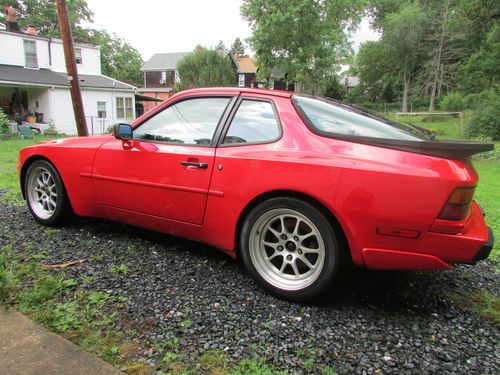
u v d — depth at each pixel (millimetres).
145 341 1869
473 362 1837
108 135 3307
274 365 1748
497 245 3621
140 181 2881
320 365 1765
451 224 1947
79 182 3242
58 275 2523
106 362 1711
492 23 32406
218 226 2588
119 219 3176
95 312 2092
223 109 2715
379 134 2338
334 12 28250
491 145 1934
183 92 2945
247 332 1991
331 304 2340
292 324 2096
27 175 3605
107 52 47438
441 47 42344
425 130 2867
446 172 1957
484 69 29047
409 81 47656
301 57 27938
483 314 2303
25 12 35000
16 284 2342
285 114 2477
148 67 44438
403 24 44750
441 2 45406
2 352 1744
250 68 46656
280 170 2285
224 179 2504
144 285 2455
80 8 37875
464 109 30000
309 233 2312
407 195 1986
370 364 1790
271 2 27734
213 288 2469
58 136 19234
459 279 2816
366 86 53406
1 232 3359
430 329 2113
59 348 1788
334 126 2387
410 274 2846
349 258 2258
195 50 36969
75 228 3518
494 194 6504
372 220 2061
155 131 2975
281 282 2373
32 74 20422
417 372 1750
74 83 7891
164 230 2939
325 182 2148
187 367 1703
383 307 2332
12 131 17078
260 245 2469
